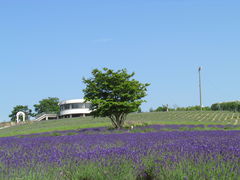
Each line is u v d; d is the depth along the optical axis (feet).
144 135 49.75
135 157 21.97
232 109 269.44
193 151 23.18
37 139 50.67
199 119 199.31
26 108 355.56
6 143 45.03
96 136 51.39
